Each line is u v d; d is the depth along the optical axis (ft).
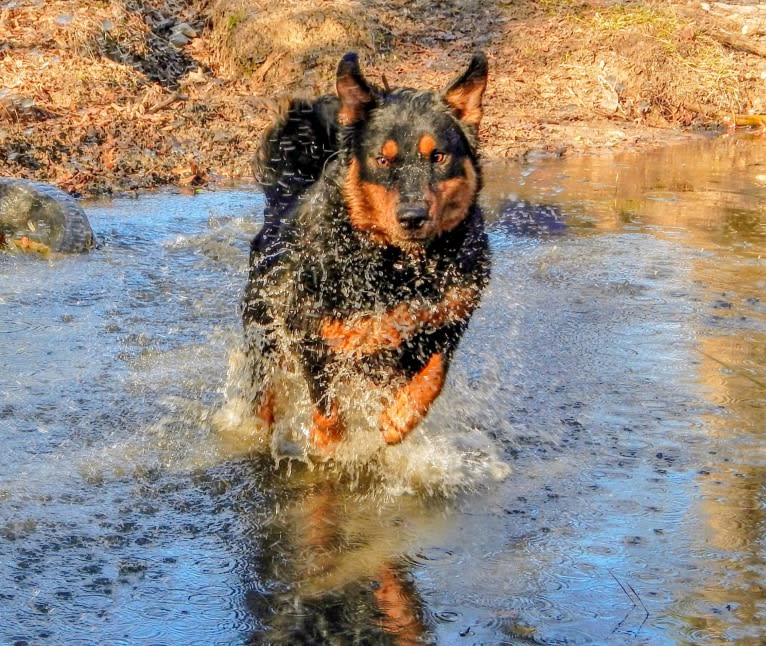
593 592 10.41
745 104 25.94
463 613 10.28
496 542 10.79
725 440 11.73
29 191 14.87
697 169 20.24
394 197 11.39
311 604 10.34
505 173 19.45
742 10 30.12
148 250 15.05
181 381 12.48
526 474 11.39
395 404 11.60
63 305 13.69
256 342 12.01
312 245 11.60
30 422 11.87
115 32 23.02
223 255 14.93
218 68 24.30
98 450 11.61
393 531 10.90
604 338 13.23
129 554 10.68
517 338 13.23
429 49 26.18
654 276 14.60
